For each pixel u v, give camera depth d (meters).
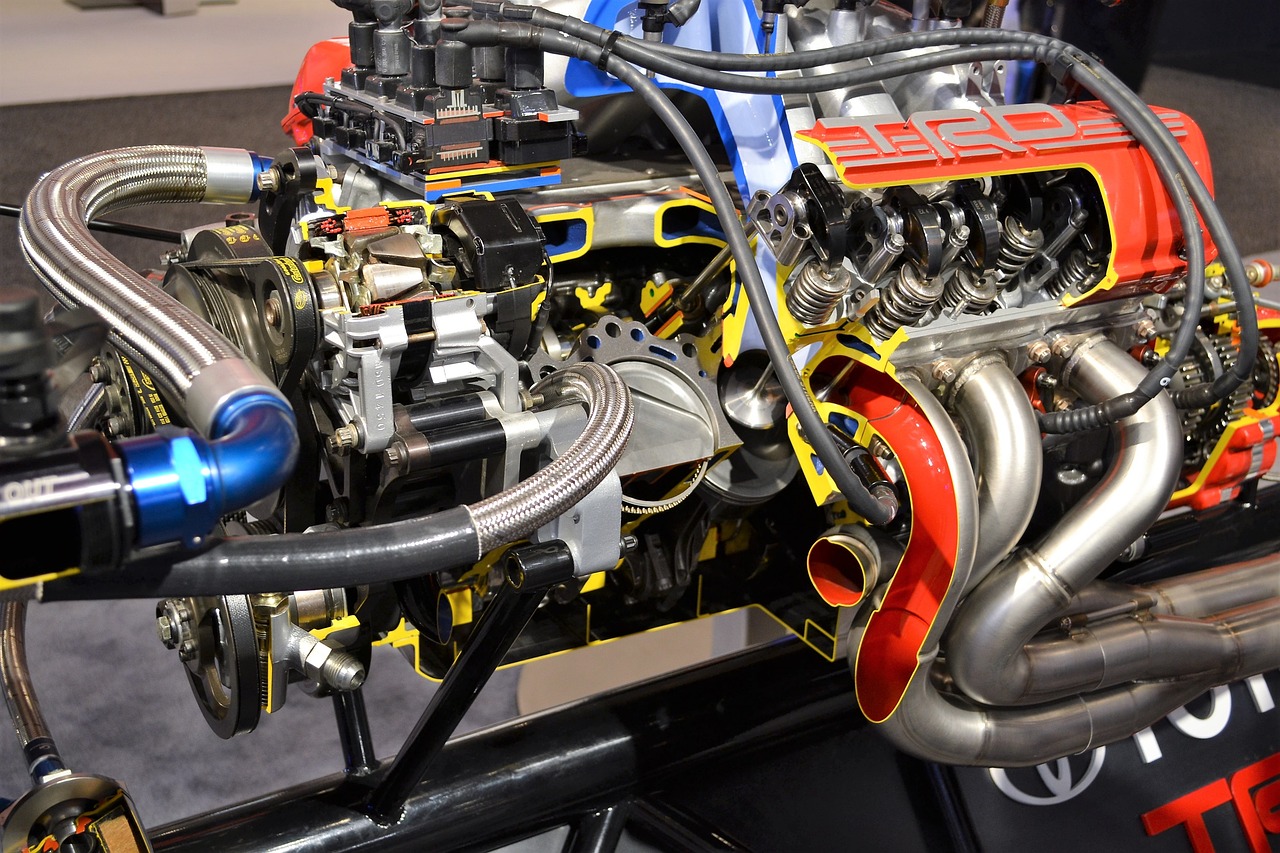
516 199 1.02
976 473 1.13
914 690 1.14
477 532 0.72
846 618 1.23
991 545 1.10
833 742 1.46
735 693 1.39
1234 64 5.08
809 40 1.23
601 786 1.29
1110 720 1.31
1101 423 1.09
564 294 1.21
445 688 1.01
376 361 0.86
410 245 0.91
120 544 0.55
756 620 1.95
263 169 1.06
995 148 1.08
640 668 2.04
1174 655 1.33
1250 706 1.70
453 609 1.10
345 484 0.93
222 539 0.65
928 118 1.09
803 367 1.13
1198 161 1.27
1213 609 1.46
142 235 1.38
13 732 1.86
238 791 1.79
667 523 1.21
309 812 1.15
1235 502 1.68
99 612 2.21
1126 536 1.15
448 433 0.88
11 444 0.56
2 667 1.07
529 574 0.88
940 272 1.03
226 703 1.02
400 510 0.98
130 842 0.94
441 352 0.91
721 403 1.16
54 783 0.92
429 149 0.99
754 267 0.94
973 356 1.14
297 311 0.86
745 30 1.17
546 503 0.76
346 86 1.12
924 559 1.07
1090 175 1.15
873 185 0.99
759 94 1.07
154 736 1.89
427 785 1.20
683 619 1.28
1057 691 1.25
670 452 1.02
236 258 0.97
